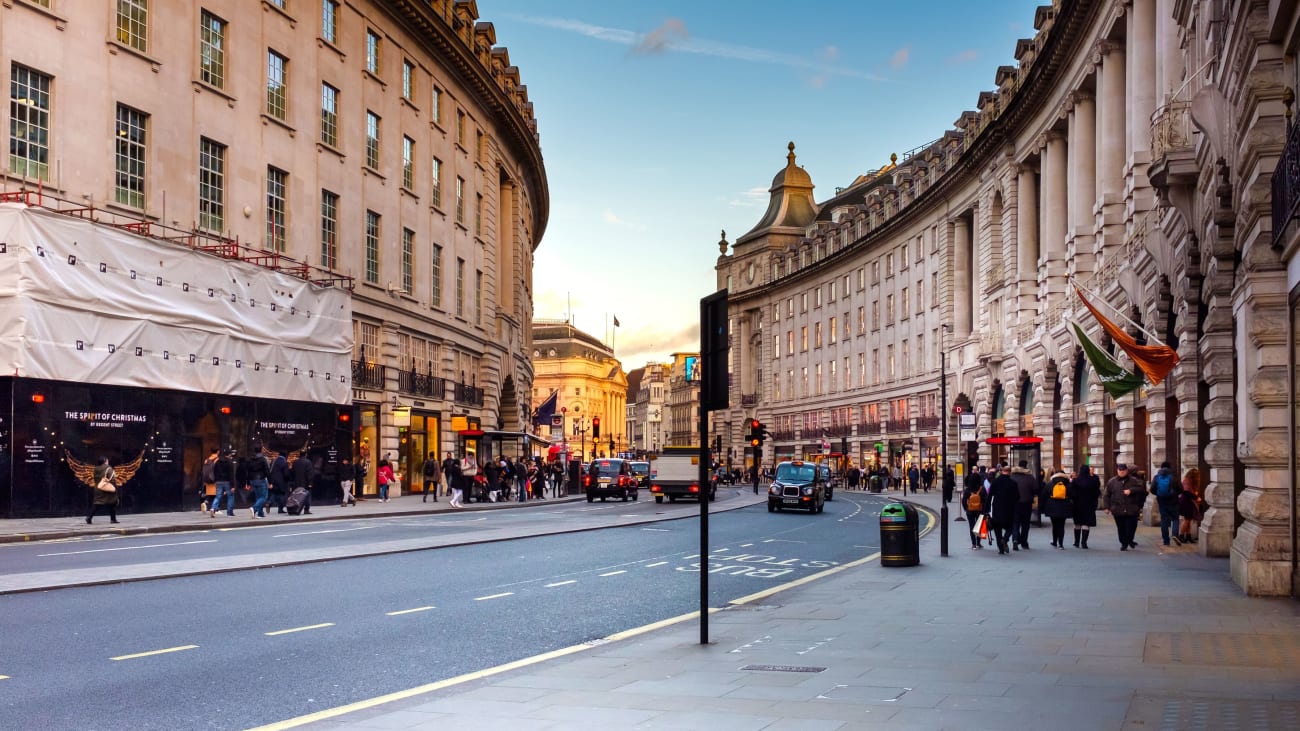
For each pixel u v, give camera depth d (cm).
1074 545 2453
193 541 2277
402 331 4591
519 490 4950
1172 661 980
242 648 1100
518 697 840
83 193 2852
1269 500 1478
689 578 1842
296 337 3628
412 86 4800
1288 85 1345
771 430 10812
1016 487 2291
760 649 1077
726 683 893
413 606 1433
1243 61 1452
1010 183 5359
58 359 2666
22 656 1032
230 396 3294
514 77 6581
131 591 1485
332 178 4041
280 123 3703
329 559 1970
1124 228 3644
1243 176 1530
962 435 3008
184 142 3228
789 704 802
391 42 4528
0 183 2622
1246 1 1371
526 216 7406
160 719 795
